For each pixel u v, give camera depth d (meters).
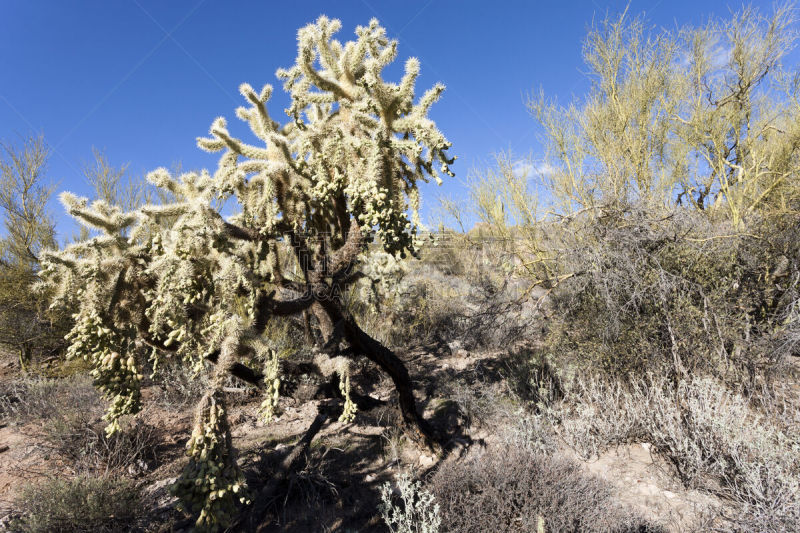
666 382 3.74
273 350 1.66
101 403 3.73
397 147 1.70
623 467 3.10
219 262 1.77
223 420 1.37
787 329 3.76
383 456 3.37
